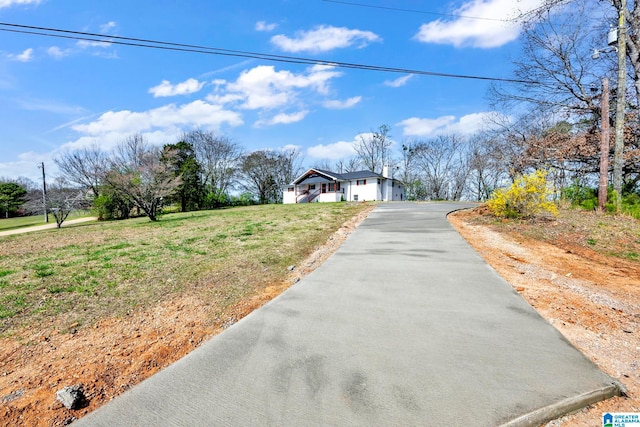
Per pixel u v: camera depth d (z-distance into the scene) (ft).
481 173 110.93
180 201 99.76
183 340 9.39
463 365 7.47
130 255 21.40
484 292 12.44
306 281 14.16
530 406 6.06
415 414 5.90
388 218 36.52
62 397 6.65
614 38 32.48
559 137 45.39
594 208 33.01
